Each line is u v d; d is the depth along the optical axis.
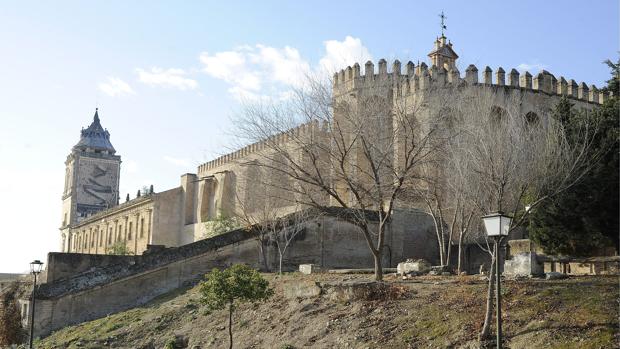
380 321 22.56
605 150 29.38
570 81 53.75
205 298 23.58
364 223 28.12
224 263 40.62
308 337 23.19
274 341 23.95
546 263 29.02
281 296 28.41
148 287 38.41
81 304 37.00
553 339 18.14
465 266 42.91
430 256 45.81
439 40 63.31
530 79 51.38
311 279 30.12
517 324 19.66
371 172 31.67
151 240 77.19
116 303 37.59
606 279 22.78
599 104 54.41
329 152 29.70
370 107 31.86
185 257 39.50
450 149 31.39
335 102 31.80
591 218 30.19
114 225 92.31
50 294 36.47
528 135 25.69
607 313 18.98
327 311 24.95
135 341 28.73
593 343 17.33
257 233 41.88
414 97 37.31
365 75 42.88
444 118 32.94
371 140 30.92
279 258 42.38
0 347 39.41
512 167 22.22
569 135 29.72
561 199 29.59
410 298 23.83
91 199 123.25
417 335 20.77
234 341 25.34
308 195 31.09
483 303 21.73
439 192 37.56
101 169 125.25
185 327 28.75
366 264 44.72
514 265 26.39
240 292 22.73
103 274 37.75
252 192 43.75
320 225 43.75
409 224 45.78
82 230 108.44
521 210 29.27
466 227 34.19
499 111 43.81
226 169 70.50
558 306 20.25
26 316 38.81
